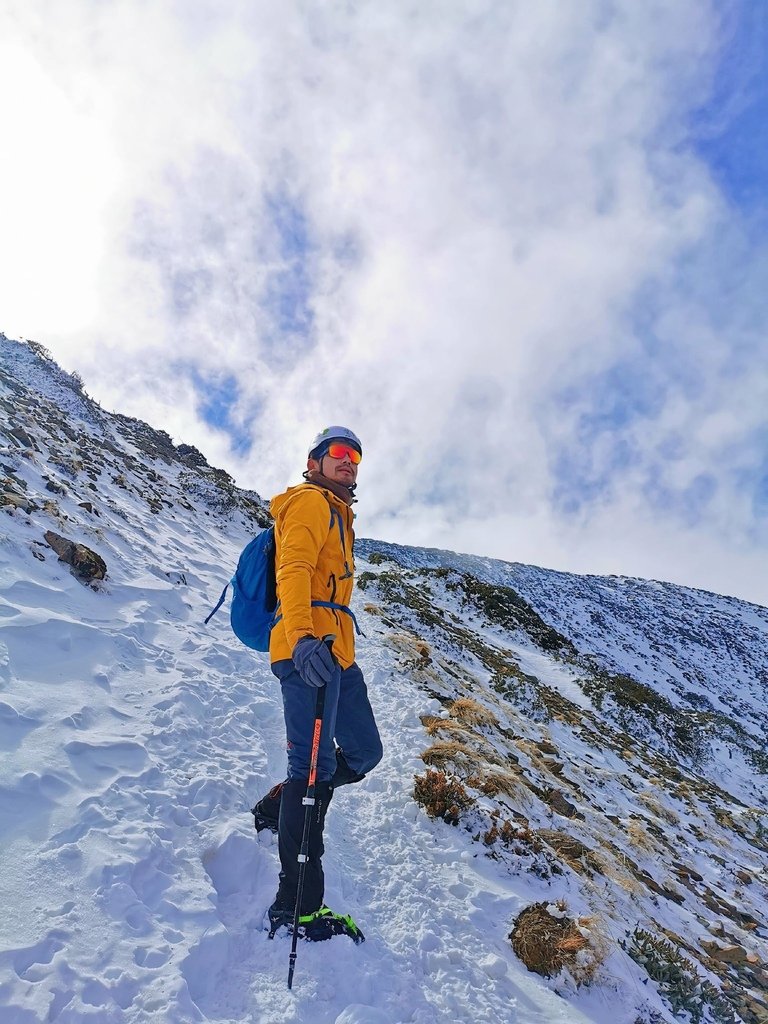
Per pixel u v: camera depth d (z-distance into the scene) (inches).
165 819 129.3
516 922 142.3
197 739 170.7
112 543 306.8
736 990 172.6
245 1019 91.8
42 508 273.1
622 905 188.4
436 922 133.0
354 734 121.8
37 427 454.9
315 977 102.7
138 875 110.0
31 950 87.0
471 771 224.1
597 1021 122.0
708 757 783.7
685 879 274.8
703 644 3494.1
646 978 150.3
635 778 466.0
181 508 549.3
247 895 121.3
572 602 3577.8
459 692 379.2
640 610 3853.3
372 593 727.7
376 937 123.8
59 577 224.2
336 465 122.1
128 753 145.7
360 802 184.2
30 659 164.4
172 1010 85.8
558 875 175.8
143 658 205.3
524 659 839.7
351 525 124.0
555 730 491.8
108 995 85.8
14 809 112.4
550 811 237.5
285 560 106.9
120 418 899.4
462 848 169.3
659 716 786.2
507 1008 114.4
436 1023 104.8
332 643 105.1
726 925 232.1
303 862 102.6
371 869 150.8
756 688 2977.4
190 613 274.7
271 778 172.4
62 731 140.7
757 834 459.5
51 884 100.0
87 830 114.7
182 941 99.7
